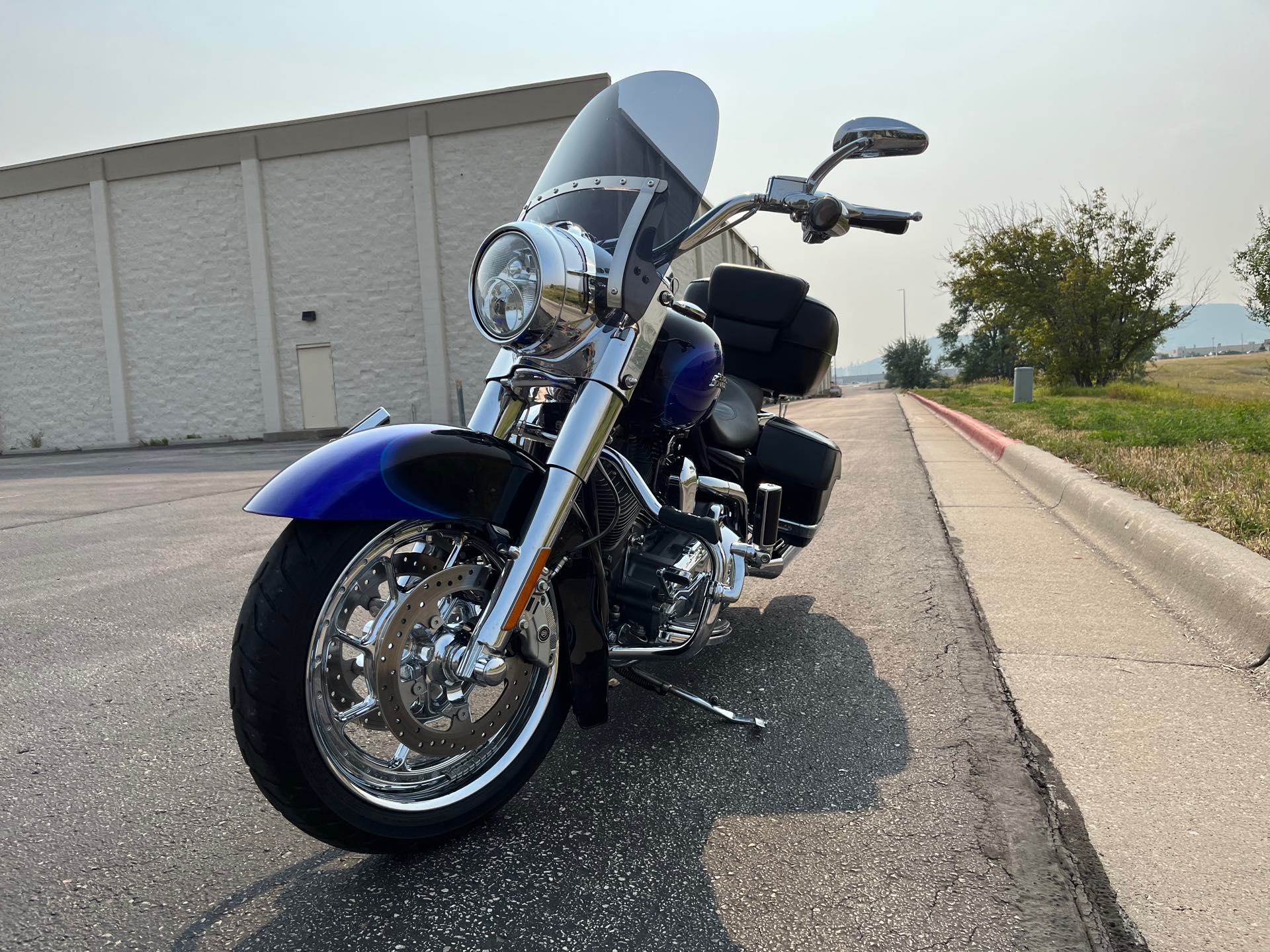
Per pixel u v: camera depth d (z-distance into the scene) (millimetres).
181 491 9031
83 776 2412
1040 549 4750
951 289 27703
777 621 3639
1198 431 8008
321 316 20641
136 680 3174
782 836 1988
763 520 3043
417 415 20562
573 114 19422
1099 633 3311
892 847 1917
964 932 1616
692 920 1691
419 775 2018
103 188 21016
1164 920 1628
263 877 1898
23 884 1885
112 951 1646
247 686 1681
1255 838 1892
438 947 1629
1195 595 3525
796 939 1617
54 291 21781
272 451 15508
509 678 2123
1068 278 25062
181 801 2266
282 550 1768
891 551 4820
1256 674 2838
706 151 2467
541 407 2299
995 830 1962
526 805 2180
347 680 1917
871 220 2387
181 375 21344
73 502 8414
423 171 19844
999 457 9078
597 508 2236
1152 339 25031
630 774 2330
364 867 1924
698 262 20281
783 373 3615
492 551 2070
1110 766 2246
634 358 2143
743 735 2549
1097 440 8125
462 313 20172
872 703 2742
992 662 3041
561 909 1739
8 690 3098
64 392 22047
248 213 20516
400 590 1949
